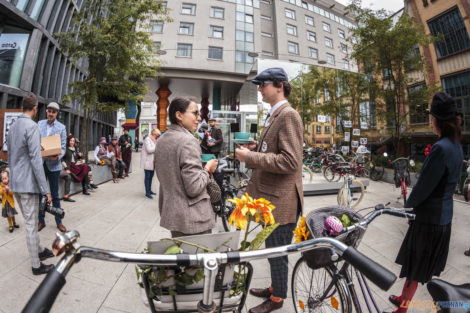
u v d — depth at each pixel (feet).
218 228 14.48
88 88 28.45
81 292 7.83
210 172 5.90
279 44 63.05
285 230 6.59
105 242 11.68
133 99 30.09
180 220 5.23
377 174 34.47
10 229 12.10
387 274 2.55
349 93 26.66
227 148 36.29
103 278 8.63
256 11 65.26
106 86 28.27
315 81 24.95
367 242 12.45
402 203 20.99
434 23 54.24
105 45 26.40
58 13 51.98
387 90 43.32
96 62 27.48
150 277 3.75
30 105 8.51
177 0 62.69
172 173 5.36
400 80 42.32
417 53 42.50
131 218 15.14
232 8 63.82
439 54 54.29
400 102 44.32
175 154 5.36
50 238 11.68
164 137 5.67
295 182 6.53
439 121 6.15
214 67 63.16
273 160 6.11
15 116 23.73
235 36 64.03
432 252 6.19
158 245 3.67
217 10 63.57
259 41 64.64
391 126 45.73
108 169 27.99
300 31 65.51
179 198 5.32
